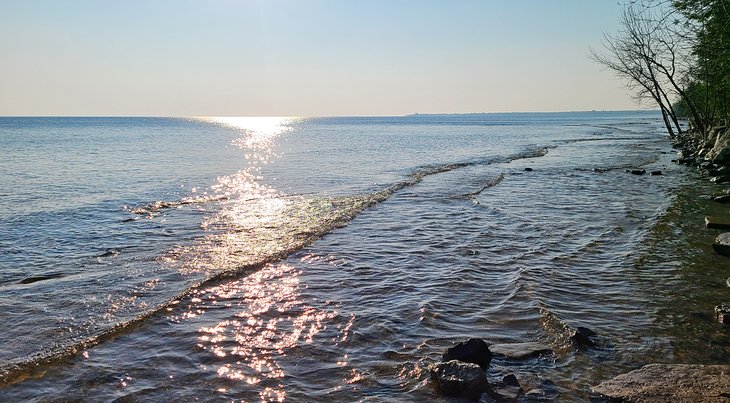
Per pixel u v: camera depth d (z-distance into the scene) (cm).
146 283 870
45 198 1872
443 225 1330
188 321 702
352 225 1343
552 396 491
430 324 683
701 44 2003
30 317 720
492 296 792
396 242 1152
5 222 1428
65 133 8700
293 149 4784
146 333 663
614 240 1138
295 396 506
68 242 1191
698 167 2567
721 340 615
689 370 521
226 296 802
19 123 16125
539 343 616
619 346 603
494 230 1262
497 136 7169
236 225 1363
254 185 2234
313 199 1789
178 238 1220
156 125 15538
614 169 2683
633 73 3691
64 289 841
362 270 940
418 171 2703
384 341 632
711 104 3644
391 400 493
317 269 949
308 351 608
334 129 11669
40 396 510
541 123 14800
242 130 11956
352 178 2441
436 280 875
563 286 831
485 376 505
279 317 715
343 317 712
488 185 2105
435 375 521
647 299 763
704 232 1179
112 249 1119
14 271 958
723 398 463
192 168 3016
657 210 1476
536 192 1914
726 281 834
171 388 525
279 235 1230
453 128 11106
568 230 1248
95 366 574
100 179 2459
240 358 592
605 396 485
